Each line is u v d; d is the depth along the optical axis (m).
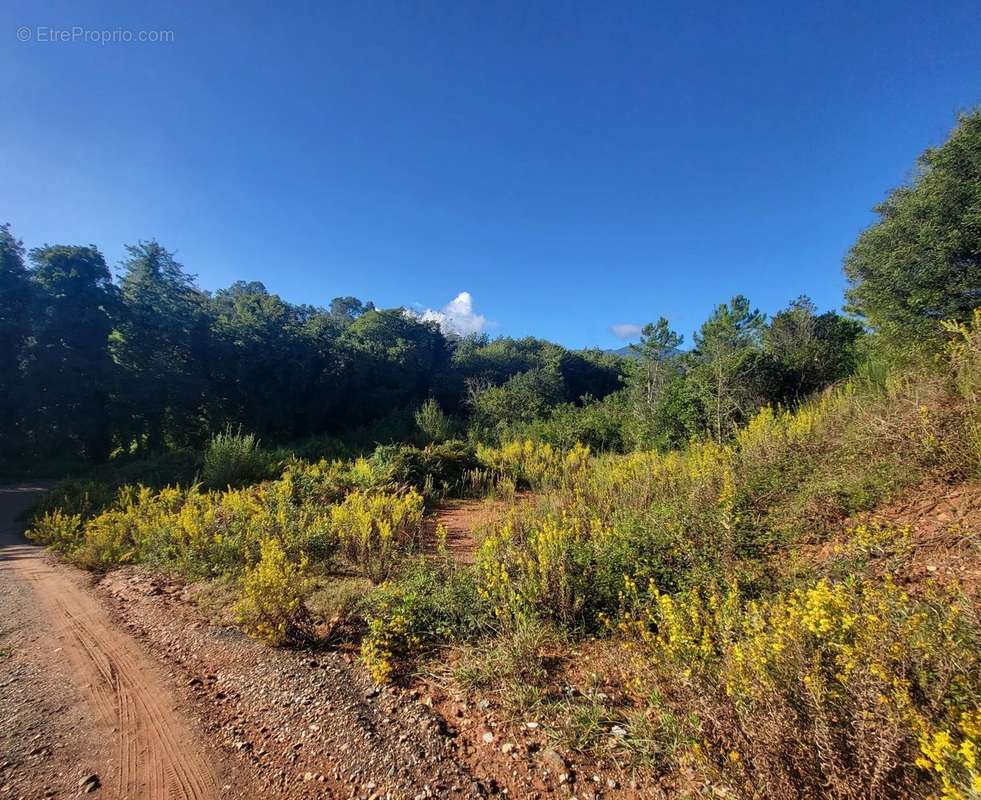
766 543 4.59
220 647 4.29
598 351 73.88
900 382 6.28
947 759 1.73
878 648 2.17
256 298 39.72
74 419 25.09
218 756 2.88
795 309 19.00
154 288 31.00
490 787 2.55
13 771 2.74
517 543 5.88
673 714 2.77
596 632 4.05
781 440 6.59
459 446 14.89
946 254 9.57
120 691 3.64
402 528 7.42
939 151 10.19
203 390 31.41
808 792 1.98
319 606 4.89
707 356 16.41
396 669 3.78
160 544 7.46
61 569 7.57
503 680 3.46
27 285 23.84
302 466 15.23
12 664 4.13
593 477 9.61
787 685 2.18
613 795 2.46
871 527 4.33
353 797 2.52
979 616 2.62
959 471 4.52
